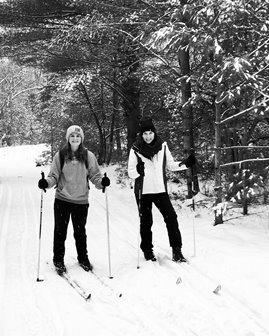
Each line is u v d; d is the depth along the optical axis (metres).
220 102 6.39
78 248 5.05
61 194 4.94
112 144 19.95
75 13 12.45
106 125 20.56
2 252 5.66
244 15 5.77
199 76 6.68
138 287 4.24
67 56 11.70
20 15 12.48
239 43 6.75
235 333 3.25
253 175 6.48
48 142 27.97
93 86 15.74
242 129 7.93
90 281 4.50
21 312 3.68
